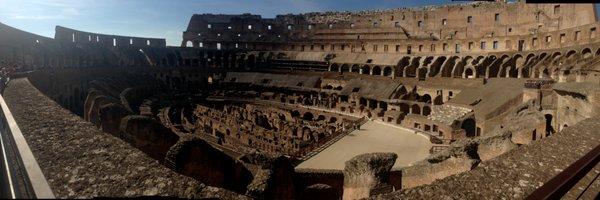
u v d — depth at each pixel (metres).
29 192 3.87
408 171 21.86
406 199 9.92
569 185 5.59
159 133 19.66
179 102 71.19
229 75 92.38
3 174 4.00
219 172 17.38
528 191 10.09
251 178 18.98
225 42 104.31
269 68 95.56
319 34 96.81
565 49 53.00
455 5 80.69
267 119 58.94
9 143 5.40
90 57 71.75
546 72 54.28
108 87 56.84
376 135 47.50
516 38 64.62
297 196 21.55
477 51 70.06
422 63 75.75
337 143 43.28
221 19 107.00
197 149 16.17
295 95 79.19
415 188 10.52
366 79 75.12
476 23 78.19
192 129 50.12
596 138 14.23
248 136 46.12
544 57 56.91
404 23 87.25
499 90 49.84
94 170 9.27
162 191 8.71
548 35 58.69
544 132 29.22
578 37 52.00
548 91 40.94
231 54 99.88
